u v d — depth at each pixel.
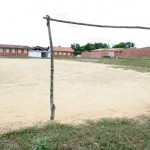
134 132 6.25
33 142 5.57
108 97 12.19
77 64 36.97
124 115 8.33
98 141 5.75
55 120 7.54
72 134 6.05
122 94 13.09
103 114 8.55
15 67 28.61
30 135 6.06
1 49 73.69
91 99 11.63
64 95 12.69
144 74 23.50
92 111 9.08
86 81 18.41
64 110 9.28
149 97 12.21
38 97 12.09
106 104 10.44
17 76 20.47
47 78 19.72
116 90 14.46
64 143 5.61
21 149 5.43
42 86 15.69
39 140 4.98
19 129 6.57
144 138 6.00
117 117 7.77
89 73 24.08
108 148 5.47
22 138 5.89
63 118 7.97
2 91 13.77
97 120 7.41
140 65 34.00
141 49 64.56
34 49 78.12
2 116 8.43
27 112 9.01
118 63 38.84
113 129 6.39
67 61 46.31
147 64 34.31
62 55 83.12
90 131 6.24
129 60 41.47
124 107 9.79
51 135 6.01
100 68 29.95
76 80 18.88
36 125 7.00
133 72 25.38
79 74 23.08
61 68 29.14
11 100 11.35
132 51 67.56
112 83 17.48
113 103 10.66
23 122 7.65
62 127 6.59
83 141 5.70
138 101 11.13
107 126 6.70
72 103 10.67
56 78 19.89
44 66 31.47
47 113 8.83
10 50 74.88
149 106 9.98
